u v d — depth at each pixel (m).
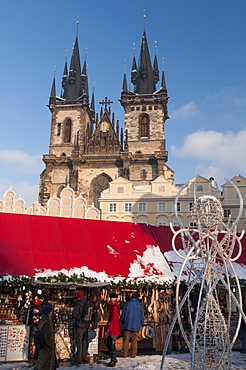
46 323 12.04
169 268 19.33
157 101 86.00
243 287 20.31
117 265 18.39
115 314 14.78
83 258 17.94
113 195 61.22
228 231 11.61
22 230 17.94
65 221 19.59
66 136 87.50
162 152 79.19
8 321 16.06
